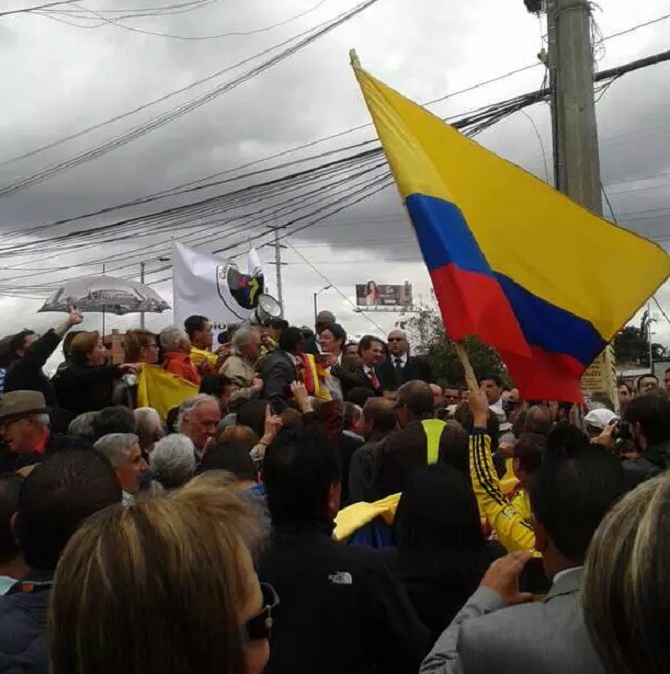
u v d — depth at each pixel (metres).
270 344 8.82
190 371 7.84
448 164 4.80
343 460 6.24
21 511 2.34
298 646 2.74
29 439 5.02
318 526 2.96
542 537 2.30
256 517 1.57
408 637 2.85
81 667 1.32
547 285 4.75
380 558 2.90
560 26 7.80
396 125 4.75
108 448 4.27
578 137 7.68
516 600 2.32
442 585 3.15
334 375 8.92
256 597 1.50
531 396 4.61
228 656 1.36
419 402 5.81
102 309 11.30
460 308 4.43
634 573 1.31
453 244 4.56
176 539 1.36
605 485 2.22
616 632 1.35
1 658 1.95
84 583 1.33
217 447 4.07
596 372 7.75
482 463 3.69
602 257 4.80
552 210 4.84
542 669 1.67
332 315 9.20
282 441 3.04
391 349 10.01
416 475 3.30
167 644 1.31
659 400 4.47
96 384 7.00
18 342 7.28
